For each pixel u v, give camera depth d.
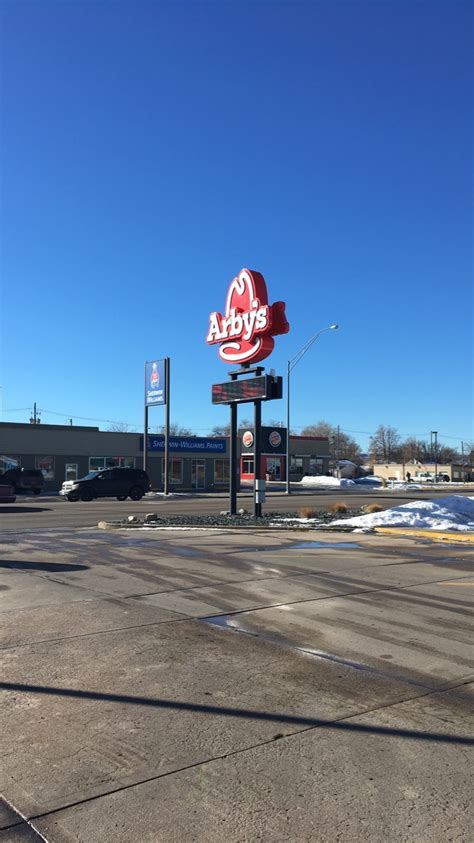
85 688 5.46
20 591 9.36
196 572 10.94
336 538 16.28
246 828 3.40
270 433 73.75
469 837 3.31
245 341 20.86
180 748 4.33
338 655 6.34
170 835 3.35
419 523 18.89
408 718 4.81
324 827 3.40
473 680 5.63
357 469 109.56
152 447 54.81
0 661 6.17
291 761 4.13
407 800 3.65
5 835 3.35
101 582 10.05
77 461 51.34
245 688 5.45
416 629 7.27
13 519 23.33
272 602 8.62
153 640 6.87
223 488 58.34
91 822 3.46
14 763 4.13
